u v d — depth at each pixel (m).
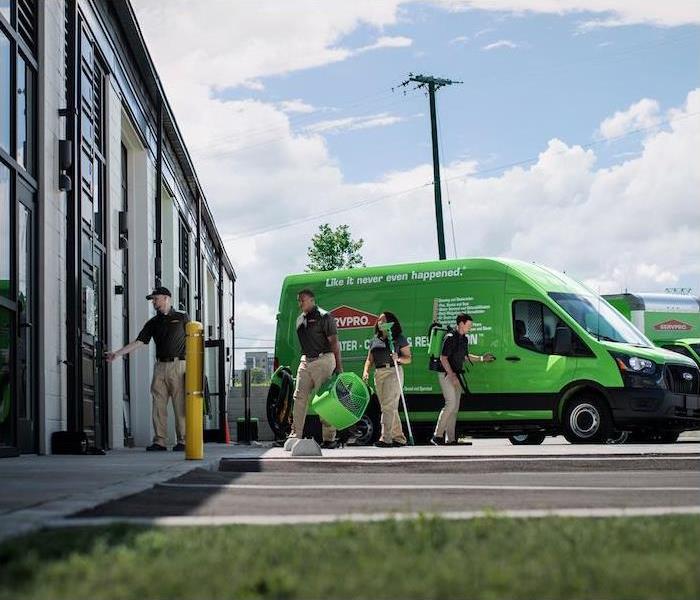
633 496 6.93
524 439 18.09
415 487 7.70
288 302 18.61
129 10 18.80
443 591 3.03
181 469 9.35
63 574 3.34
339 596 2.99
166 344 15.35
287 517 5.11
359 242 52.44
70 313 14.60
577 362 16.08
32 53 13.52
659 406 15.70
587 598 2.92
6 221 12.21
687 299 24.80
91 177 16.50
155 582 3.20
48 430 13.52
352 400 13.85
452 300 17.12
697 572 3.27
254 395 32.22
